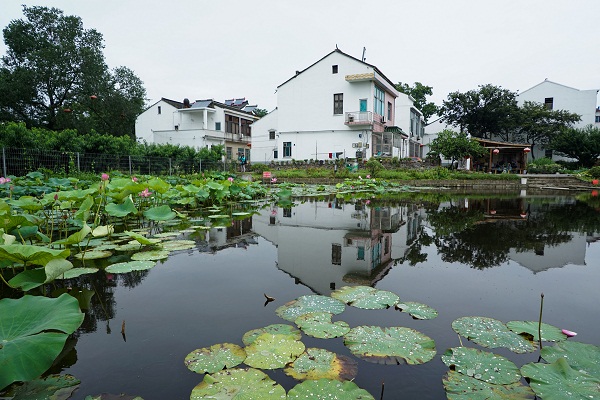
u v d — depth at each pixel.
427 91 40.06
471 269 3.31
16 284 2.49
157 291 2.72
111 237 4.87
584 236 4.86
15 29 25.28
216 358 1.74
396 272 3.22
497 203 9.75
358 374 1.63
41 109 26.75
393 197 11.95
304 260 3.65
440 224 5.96
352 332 2.02
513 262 3.56
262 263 3.53
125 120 30.52
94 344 1.91
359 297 2.55
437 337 1.99
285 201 10.49
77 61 26.25
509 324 2.10
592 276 3.09
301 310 2.33
